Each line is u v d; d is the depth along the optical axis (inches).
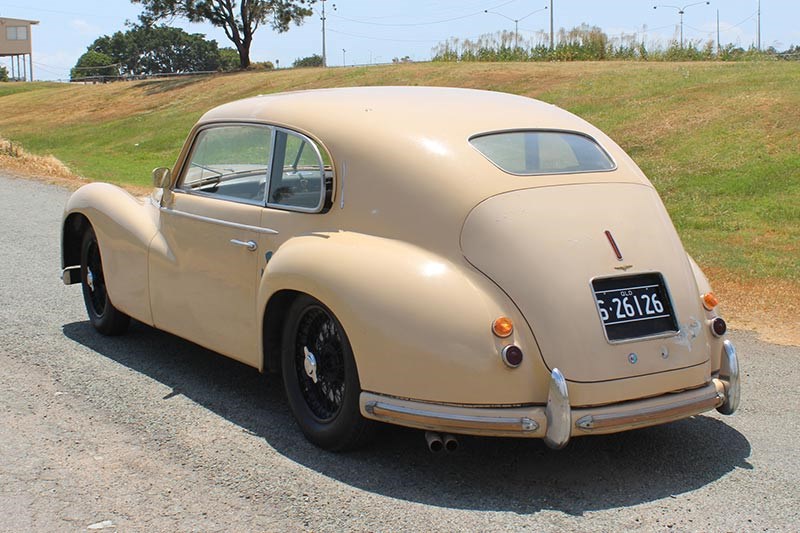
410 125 178.1
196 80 1854.1
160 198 232.7
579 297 156.9
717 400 169.3
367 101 193.2
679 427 195.9
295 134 190.2
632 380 157.9
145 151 1203.2
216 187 210.7
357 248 168.6
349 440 170.7
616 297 161.3
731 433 192.7
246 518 147.5
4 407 197.5
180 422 190.9
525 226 160.4
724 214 502.9
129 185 676.1
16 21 3624.5
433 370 154.9
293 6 2251.5
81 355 237.6
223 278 202.7
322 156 182.2
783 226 470.6
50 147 1326.3
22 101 1961.1
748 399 216.4
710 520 149.9
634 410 157.6
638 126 725.9
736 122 682.8
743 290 339.6
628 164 187.0
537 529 144.9
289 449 177.0
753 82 813.2
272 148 196.1
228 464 169.2
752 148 617.3
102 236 244.7
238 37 2247.8
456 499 156.0
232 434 184.5
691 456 178.7
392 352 157.9
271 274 180.2
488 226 159.9
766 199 521.3
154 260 225.8
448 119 181.3
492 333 153.3
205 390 212.2
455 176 165.9
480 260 158.6
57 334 257.4
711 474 169.6
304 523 145.9
